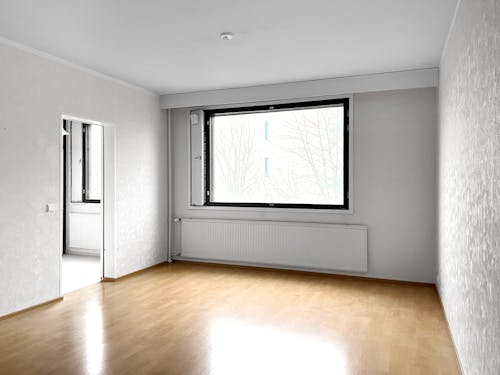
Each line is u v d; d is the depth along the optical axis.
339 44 3.69
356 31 3.37
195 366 2.61
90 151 6.71
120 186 5.00
